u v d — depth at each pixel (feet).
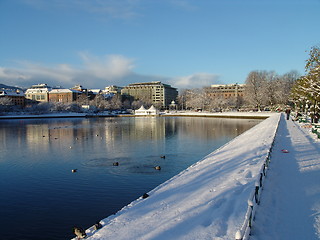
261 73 422.82
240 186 43.96
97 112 572.92
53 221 49.90
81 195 63.10
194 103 546.67
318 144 81.25
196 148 126.62
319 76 116.16
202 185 48.06
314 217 30.91
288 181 44.45
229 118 366.02
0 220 50.67
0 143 157.07
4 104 512.63
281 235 27.02
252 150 78.64
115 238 30.19
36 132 214.90
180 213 35.58
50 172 86.07
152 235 29.76
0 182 76.13
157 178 75.05
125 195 62.28
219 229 29.66
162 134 188.44
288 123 171.42
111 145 139.64
